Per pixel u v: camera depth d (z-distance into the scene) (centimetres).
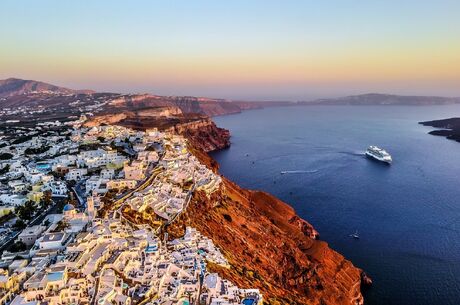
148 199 18262
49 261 11900
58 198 18488
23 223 15375
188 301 11356
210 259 14825
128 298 10625
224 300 11756
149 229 15762
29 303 9775
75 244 12544
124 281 11606
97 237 13300
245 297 12638
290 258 19788
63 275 10712
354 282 19375
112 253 12825
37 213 16462
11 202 17550
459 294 18662
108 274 11431
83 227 14388
